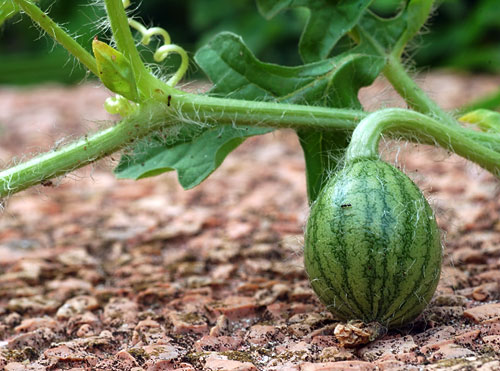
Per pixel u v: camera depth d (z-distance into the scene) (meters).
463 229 0.52
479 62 1.25
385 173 0.35
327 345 0.36
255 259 0.49
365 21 0.41
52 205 0.67
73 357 0.37
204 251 0.52
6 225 0.60
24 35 1.45
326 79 0.40
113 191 0.72
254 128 0.40
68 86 1.40
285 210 0.62
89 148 0.37
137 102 0.36
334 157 0.40
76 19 1.03
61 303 0.44
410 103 0.41
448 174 0.69
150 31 0.40
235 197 0.68
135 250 0.52
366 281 0.34
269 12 0.42
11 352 0.38
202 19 1.30
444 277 0.43
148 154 0.40
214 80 0.40
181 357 0.36
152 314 0.42
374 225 0.34
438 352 0.34
